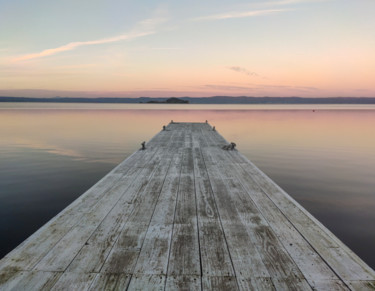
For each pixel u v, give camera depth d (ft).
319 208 19.40
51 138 53.57
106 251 7.57
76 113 151.23
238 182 14.62
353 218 17.75
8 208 18.39
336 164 33.65
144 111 186.29
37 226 15.76
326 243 8.18
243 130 71.36
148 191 12.98
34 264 6.87
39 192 21.70
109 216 10.02
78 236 8.43
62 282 6.18
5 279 6.25
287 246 7.98
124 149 42.93
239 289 6.07
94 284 6.13
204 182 14.57
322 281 6.37
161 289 6.01
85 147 44.29
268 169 31.04
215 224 9.46
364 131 69.62
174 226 9.26
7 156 36.45
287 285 6.22
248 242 8.21
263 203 11.54
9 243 13.85
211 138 32.19
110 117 118.21
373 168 31.58
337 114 158.92
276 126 82.23
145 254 7.45
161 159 20.42
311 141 53.01
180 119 108.68
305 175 28.45
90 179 25.70
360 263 7.12
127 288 6.02
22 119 102.01
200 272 6.65
